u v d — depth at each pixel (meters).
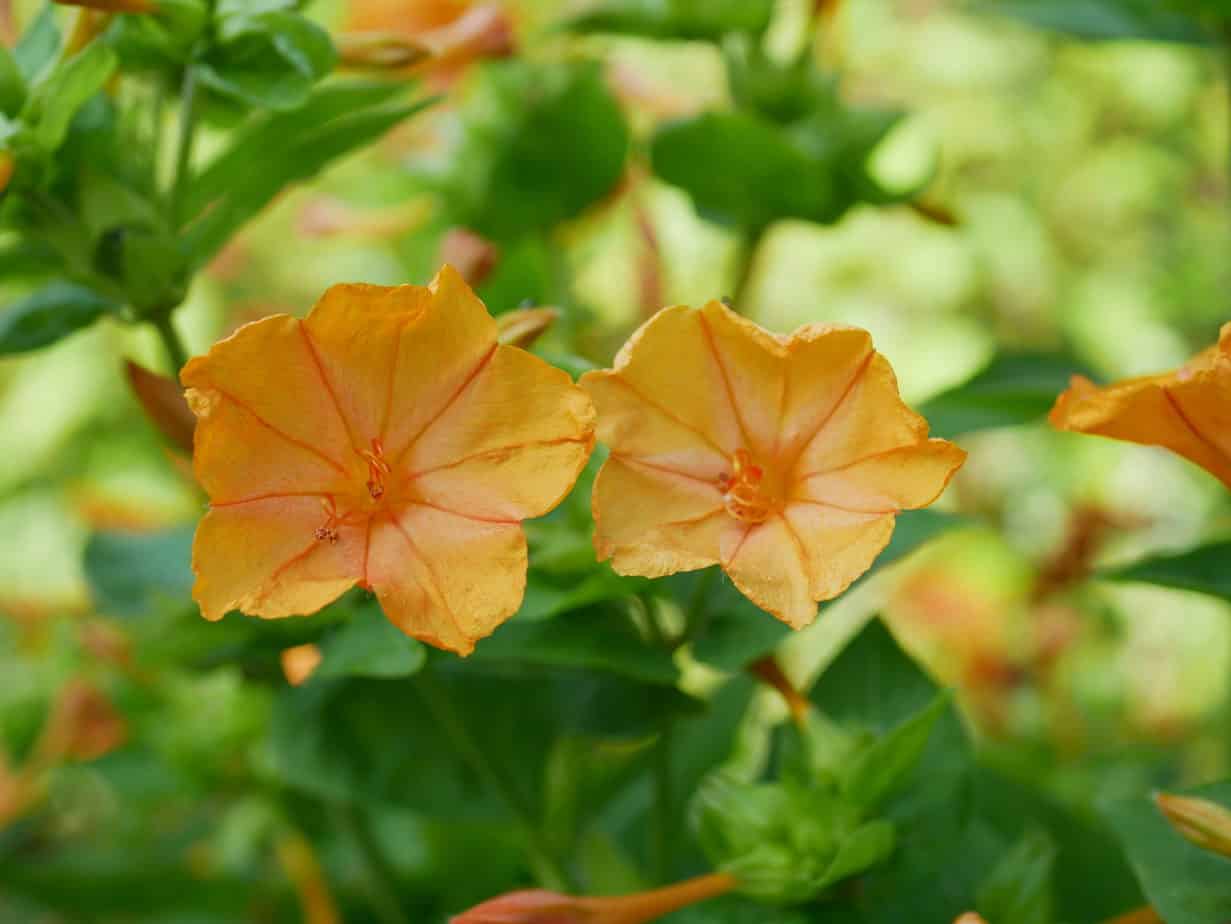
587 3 0.29
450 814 0.26
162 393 0.24
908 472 0.22
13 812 0.33
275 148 0.25
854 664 0.25
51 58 0.24
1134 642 0.55
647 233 0.31
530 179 0.29
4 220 0.24
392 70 0.25
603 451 0.24
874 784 0.24
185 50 0.24
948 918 0.25
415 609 0.22
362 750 0.27
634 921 0.23
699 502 0.22
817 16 0.28
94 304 0.25
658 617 0.25
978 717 0.37
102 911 0.35
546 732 0.27
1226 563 0.24
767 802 0.24
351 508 0.22
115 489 0.36
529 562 0.24
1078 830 0.29
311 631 0.26
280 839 0.31
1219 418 0.22
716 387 0.22
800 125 0.28
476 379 0.22
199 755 0.31
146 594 0.27
